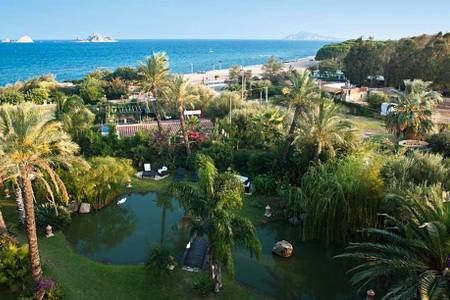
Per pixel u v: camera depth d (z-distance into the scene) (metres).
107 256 22.45
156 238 24.78
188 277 19.45
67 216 25.58
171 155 38.97
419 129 39.44
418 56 77.38
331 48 153.62
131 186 33.25
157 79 39.88
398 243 17.22
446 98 71.00
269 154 34.88
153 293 18.19
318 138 29.23
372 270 15.60
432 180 23.03
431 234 14.12
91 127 45.03
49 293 17.19
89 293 18.06
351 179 23.09
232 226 17.05
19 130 16.06
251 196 31.09
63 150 18.88
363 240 23.22
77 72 179.25
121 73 92.19
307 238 24.19
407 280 14.45
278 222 26.89
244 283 19.59
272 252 22.81
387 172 24.02
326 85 83.25
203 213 17.36
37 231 24.23
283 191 27.66
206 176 17.23
